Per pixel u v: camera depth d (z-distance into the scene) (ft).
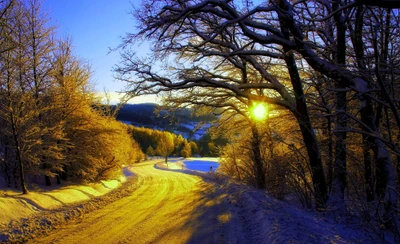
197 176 108.99
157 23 29.81
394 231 25.07
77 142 58.39
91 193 55.36
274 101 37.68
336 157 35.76
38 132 42.37
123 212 37.45
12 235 25.12
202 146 352.69
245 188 52.95
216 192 56.59
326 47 29.78
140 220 32.14
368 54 26.99
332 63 28.19
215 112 61.62
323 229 24.98
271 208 31.94
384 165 28.73
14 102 39.37
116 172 79.30
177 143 344.08
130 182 86.02
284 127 51.55
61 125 49.21
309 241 19.43
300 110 36.76
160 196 53.36
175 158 313.94
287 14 27.55
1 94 37.91
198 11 30.55
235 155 74.64
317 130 47.52
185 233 26.03
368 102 29.84
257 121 53.88
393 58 23.57
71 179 63.26
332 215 33.22
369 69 24.30
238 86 37.70
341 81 27.45
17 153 39.63
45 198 40.27
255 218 29.48
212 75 46.44
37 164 47.44
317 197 36.70
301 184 41.42
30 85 45.16
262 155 55.36
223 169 107.34
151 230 27.40
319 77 34.63
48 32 46.83
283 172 42.45
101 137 63.31
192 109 51.90
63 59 55.16
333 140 38.22
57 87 51.31
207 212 35.96
